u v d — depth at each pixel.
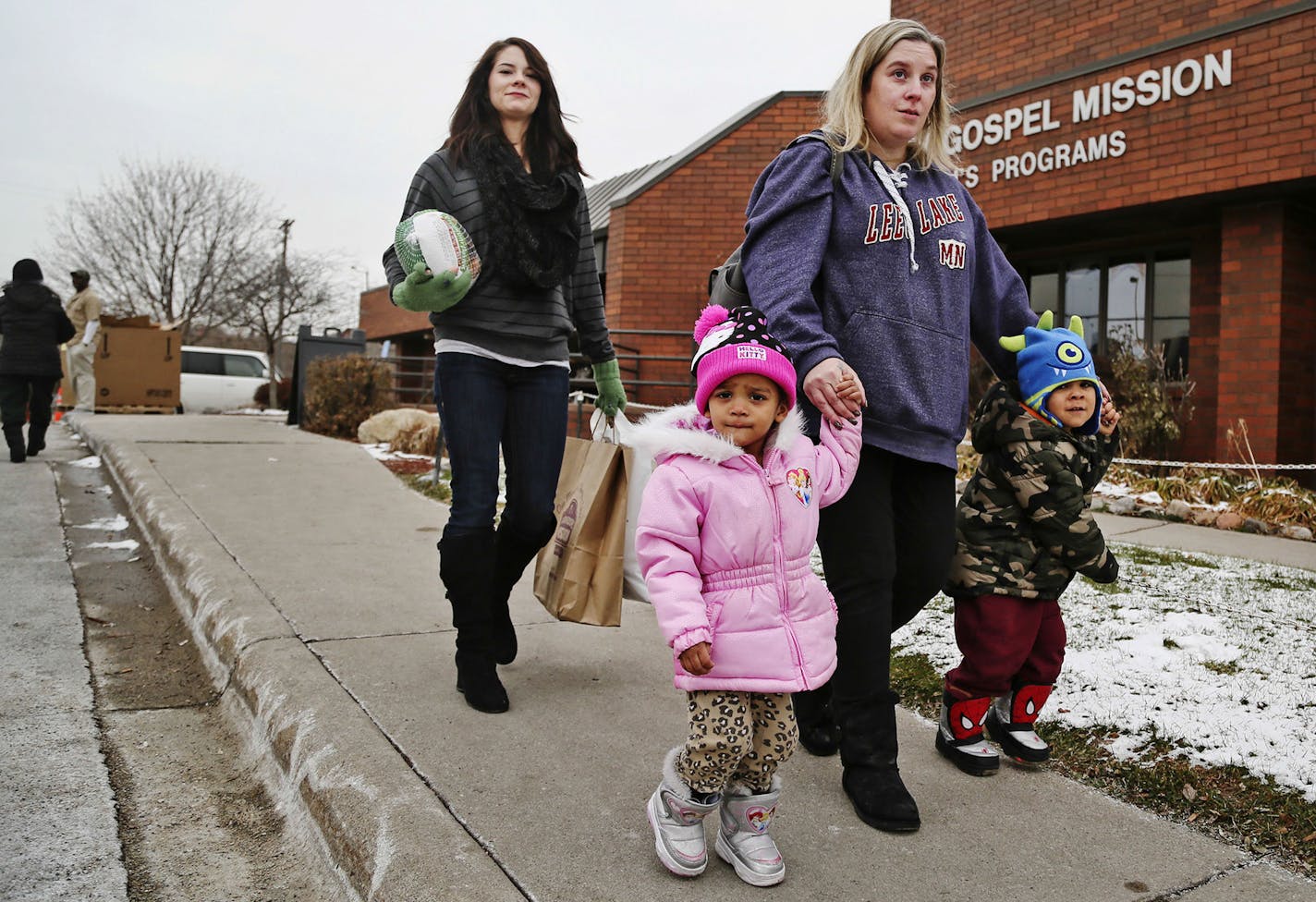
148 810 2.65
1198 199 8.02
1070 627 3.80
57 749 2.98
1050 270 10.66
